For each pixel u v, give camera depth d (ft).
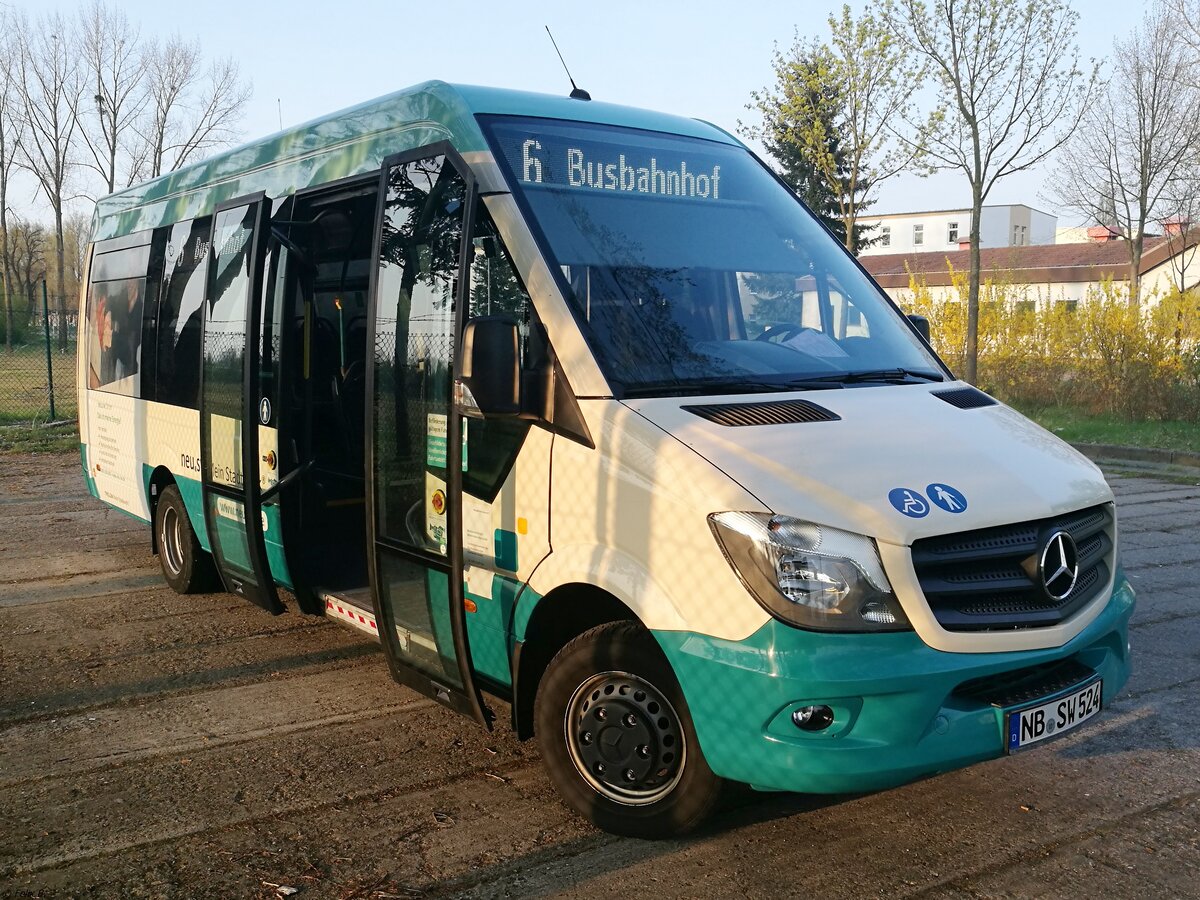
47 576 27.27
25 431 57.93
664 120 17.35
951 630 11.60
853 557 11.39
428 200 15.14
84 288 31.01
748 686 11.34
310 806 14.39
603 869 12.69
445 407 14.33
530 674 14.29
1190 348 59.88
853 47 58.29
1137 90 89.45
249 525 19.89
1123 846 13.30
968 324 60.08
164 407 24.67
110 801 14.53
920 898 12.09
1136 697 18.49
